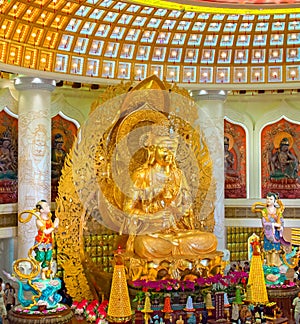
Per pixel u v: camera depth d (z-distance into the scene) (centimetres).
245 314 1292
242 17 1591
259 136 1883
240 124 1886
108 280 1465
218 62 1727
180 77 1727
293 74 1730
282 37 1681
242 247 2002
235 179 1878
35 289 1250
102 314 1302
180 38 1667
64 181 1396
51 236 1284
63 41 1538
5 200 1549
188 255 1428
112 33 1595
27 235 1478
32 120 1505
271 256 1533
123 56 1659
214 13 1539
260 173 1881
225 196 1873
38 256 1266
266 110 1877
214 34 1662
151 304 1335
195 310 1327
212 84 1716
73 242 1406
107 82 1628
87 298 1428
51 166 1675
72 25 1520
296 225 1844
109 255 1534
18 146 1528
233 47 1702
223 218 1728
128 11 1533
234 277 1406
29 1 1388
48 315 1230
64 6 1454
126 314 1182
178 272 1391
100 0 1464
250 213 1861
